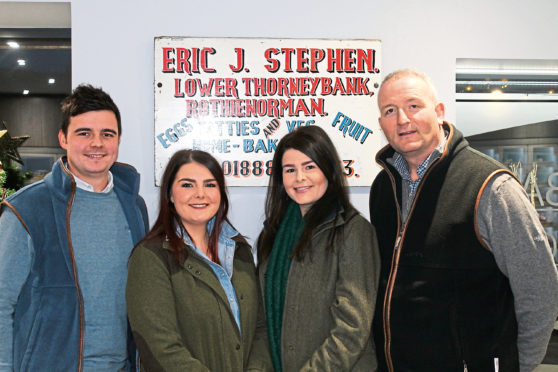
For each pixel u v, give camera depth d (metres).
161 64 2.09
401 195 1.47
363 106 2.17
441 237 1.30
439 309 1.29
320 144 1.39
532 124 2.45
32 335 1.32
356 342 1.23
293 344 1.33
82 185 1.45
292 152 1.40
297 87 2.15
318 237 1.37
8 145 2.05
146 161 2.12
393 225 1.46
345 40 2.16
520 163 2.45
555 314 1.24
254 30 2.15
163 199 1.36
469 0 2.23
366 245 1.35
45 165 2.46
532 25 2.26
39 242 1.35
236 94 2.12
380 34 2.20
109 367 1.40
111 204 1.50
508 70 2.40
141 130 2.12
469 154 1.34
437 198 1.33
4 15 2.25
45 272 1.35
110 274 1.43
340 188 1.41
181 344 1.22
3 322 1.28
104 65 2.10
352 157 2.17
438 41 2.23
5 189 1.93
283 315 1.36
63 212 1.38
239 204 2.16
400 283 1.35
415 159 1.41
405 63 2.22
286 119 2.15
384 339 1.38
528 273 1.22
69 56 2.47
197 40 2.10
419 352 1.31
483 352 1.28
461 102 2.44
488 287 1.30
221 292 1.30
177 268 1.29
